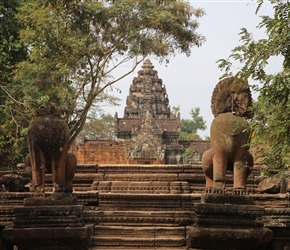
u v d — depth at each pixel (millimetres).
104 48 28828
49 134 16297
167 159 73500
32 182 17031
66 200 16188
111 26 28578
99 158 37094
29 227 15805
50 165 16484
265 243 16422
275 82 14266
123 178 21250
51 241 15750
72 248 15883
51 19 26984
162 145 73250
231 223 16047
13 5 28344
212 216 16078
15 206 16812
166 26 29031
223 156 16703
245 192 16594
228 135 16656
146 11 28703
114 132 80438
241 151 16688
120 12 28109
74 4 27625
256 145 15500
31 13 27078
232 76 16594
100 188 20484
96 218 17453
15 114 26391
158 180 21141
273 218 16750
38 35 27125
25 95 24688
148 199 18359
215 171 16703
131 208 18359
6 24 28594
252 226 16109
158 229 17203
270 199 17672
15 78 25312
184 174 21266
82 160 36750
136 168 21625
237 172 16672
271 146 15383
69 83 27750
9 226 16328
